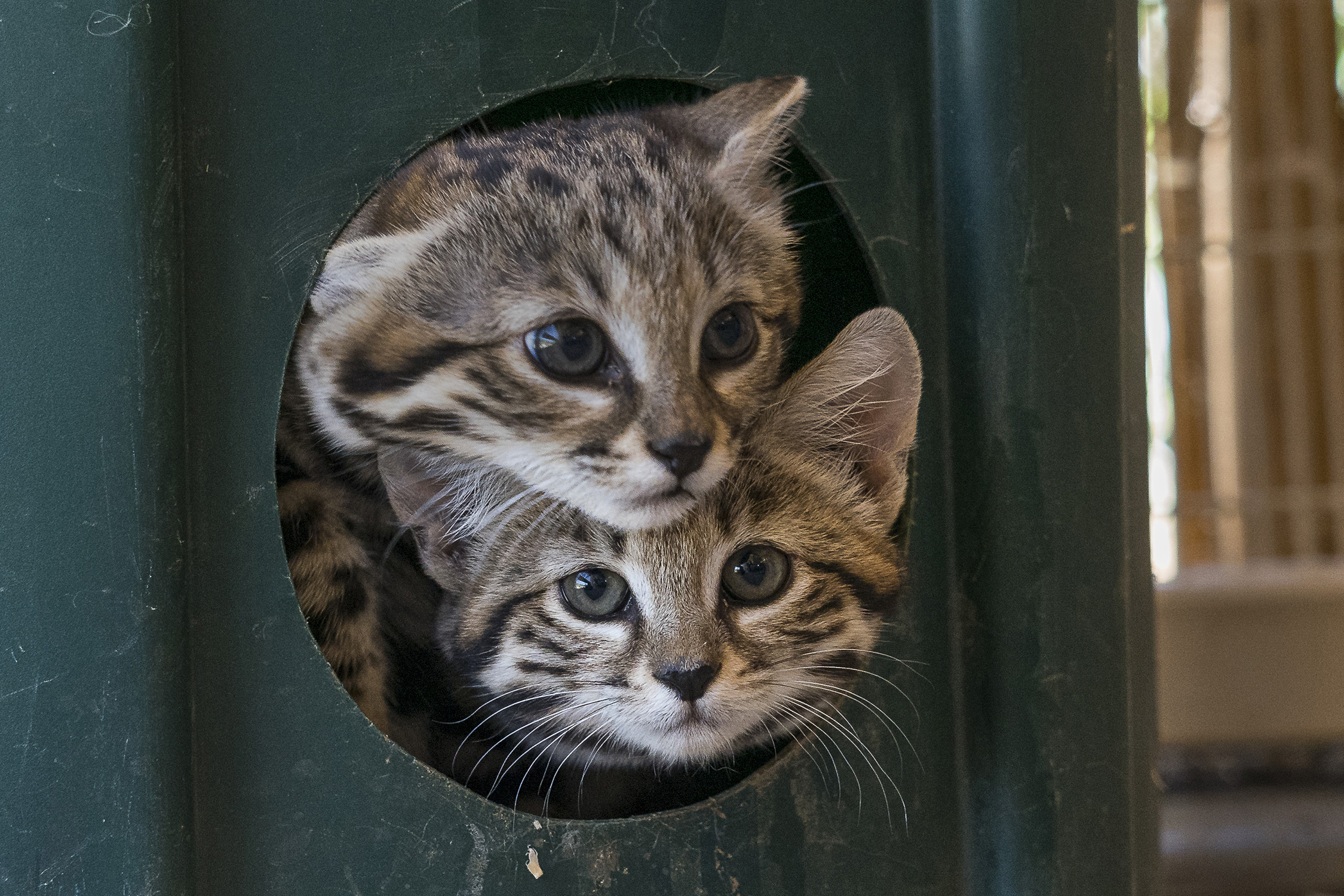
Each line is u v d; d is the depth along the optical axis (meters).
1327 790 1.00
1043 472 0.59
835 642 0.63
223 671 0.58
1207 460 1.11
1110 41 0.60
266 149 0.58
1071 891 0.60
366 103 0.58
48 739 0.58
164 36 0.58
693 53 0.59
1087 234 0.60
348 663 0.63
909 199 0.60
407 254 0.62
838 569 0.63
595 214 0.63
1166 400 1.11
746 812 0.59
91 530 0.58
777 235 0.64
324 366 0.62
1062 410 0.60
